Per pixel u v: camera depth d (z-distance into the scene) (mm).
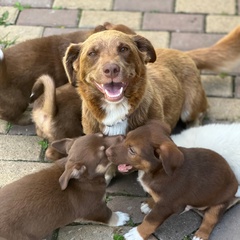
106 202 1181
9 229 1010
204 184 1056
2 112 1304
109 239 1116
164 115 1201
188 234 1118
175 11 1593
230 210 1147
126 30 1304
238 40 1344
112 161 1048
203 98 1297
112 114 1078
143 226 1083
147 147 1017
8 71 1278
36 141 1300
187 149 1084
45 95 1163
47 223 1041
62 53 1325
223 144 1174
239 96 1379
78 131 1242
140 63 1045
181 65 1256
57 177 1062
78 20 1582
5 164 1251
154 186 1061
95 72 1007
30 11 1611
